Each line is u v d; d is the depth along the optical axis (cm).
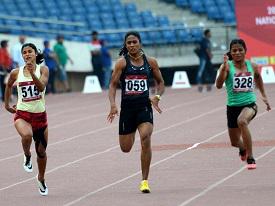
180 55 8106
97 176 2969
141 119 2544
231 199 2331
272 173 2784
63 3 8750
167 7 8781
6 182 2948
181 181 2742
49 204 2439
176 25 8550
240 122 2802
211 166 3036
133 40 2544
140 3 8881
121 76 2558
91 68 8188
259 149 3397
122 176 2936
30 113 2589
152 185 2697
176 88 7394
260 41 7056
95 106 5934
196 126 4350
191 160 3219
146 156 2530
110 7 8769
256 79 2919
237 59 2817
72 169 3180
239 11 7081
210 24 8581
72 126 4722
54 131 4528
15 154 3719
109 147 3759
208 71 6806
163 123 4569
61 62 7606
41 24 8469
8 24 8262
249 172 2834
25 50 2555
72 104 6238
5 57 6844
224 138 3828
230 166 3003
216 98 5947
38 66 2616
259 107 4997
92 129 4509
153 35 8238
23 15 8500
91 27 8638
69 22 8594
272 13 7025
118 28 8625
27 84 2583
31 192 2697
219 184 2631
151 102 2567
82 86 8312
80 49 8106
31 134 2564
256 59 7075
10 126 4934
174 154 3409
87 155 3547
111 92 2572
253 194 2392
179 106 5481
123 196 2498
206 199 2359
